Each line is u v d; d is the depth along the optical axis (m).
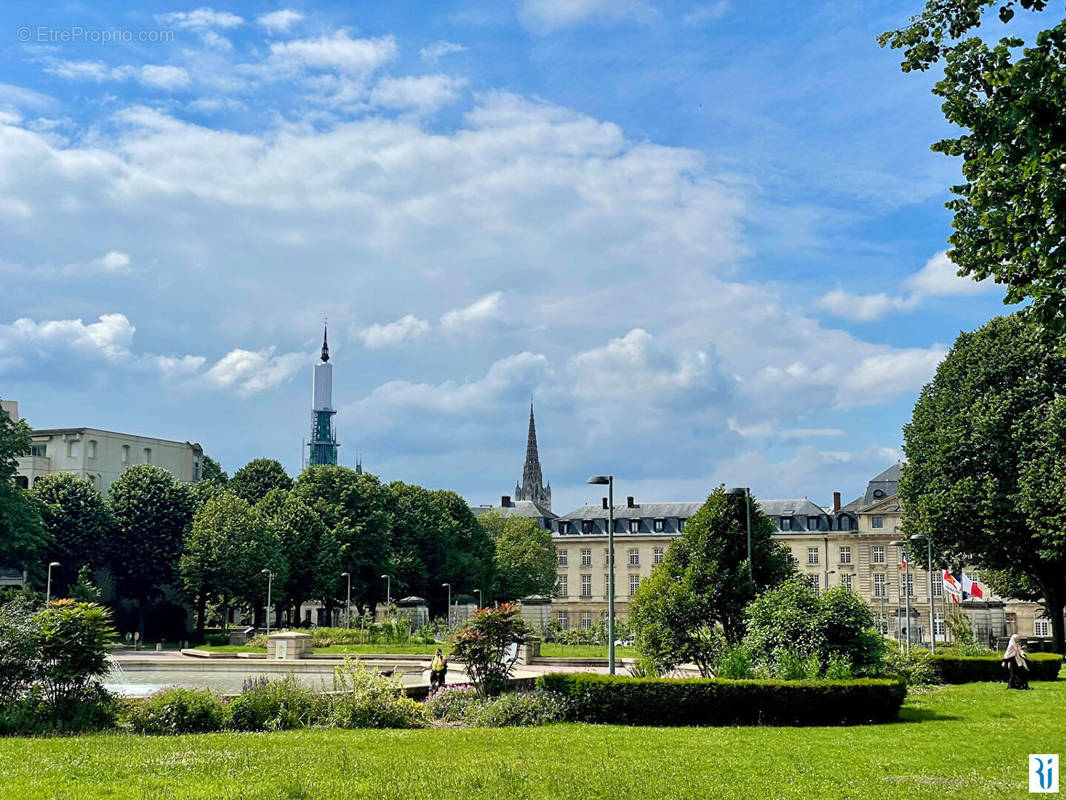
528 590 106.62
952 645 50.84
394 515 91.75
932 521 48.78
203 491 89.75
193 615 93.00
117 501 81.69
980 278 18.45
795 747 18.98
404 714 23.41
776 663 25.47
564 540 125.50
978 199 17.12
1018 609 95.06
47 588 70.56
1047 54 15.34
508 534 109.69
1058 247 16.03
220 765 15.76
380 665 43.47
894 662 33.81
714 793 14.34
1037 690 31.19
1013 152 16.50
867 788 14.88
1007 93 16.16
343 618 93.75
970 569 95.06
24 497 70.00
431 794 13.86
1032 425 46.41
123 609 84.75
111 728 21.27
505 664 27.28
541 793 14.07
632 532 124.25
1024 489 44.62
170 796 13.21
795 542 113.75
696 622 28.48
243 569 75.75
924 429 51.56
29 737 19.28
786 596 26.70
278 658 47.28
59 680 21.62
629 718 23.56
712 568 28.73
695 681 23.30
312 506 83.50
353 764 16.12
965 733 21.11
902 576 108.50
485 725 23.47
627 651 51.75
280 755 16.95
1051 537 44.25
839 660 25.05
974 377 49.12
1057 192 15.07
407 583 90.44
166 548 81.62
